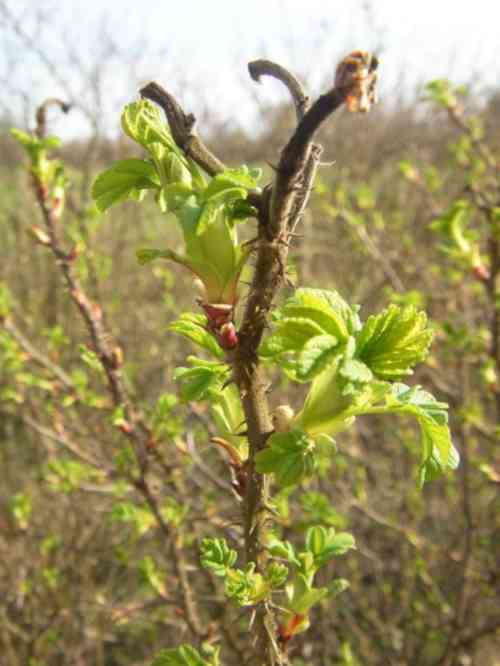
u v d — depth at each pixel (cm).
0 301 287
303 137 87
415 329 95
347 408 101
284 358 99
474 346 287
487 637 359
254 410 107
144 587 315
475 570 351
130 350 493
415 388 103
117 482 291
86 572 357
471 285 359
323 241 543
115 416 223
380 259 388
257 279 100
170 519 223
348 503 335
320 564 125
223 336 103
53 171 227
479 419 309
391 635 372
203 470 264
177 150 98
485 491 390
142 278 574
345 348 91
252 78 104
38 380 271
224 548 114
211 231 99
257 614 118
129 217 633
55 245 225
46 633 341
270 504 117
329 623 369
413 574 370
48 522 396
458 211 269
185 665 124
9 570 375
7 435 477
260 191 97
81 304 226
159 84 98
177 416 265
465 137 401
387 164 674
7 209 607
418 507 389
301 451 101
